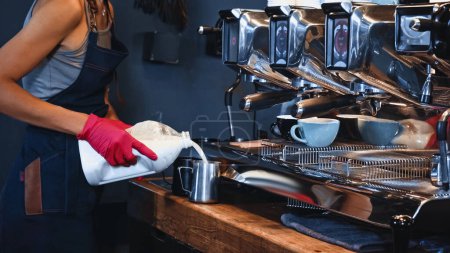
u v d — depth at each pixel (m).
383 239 1.52
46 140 1.87
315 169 1.70
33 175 1.86
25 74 1.77
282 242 1.54
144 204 2.23
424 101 1.44
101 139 1.77
